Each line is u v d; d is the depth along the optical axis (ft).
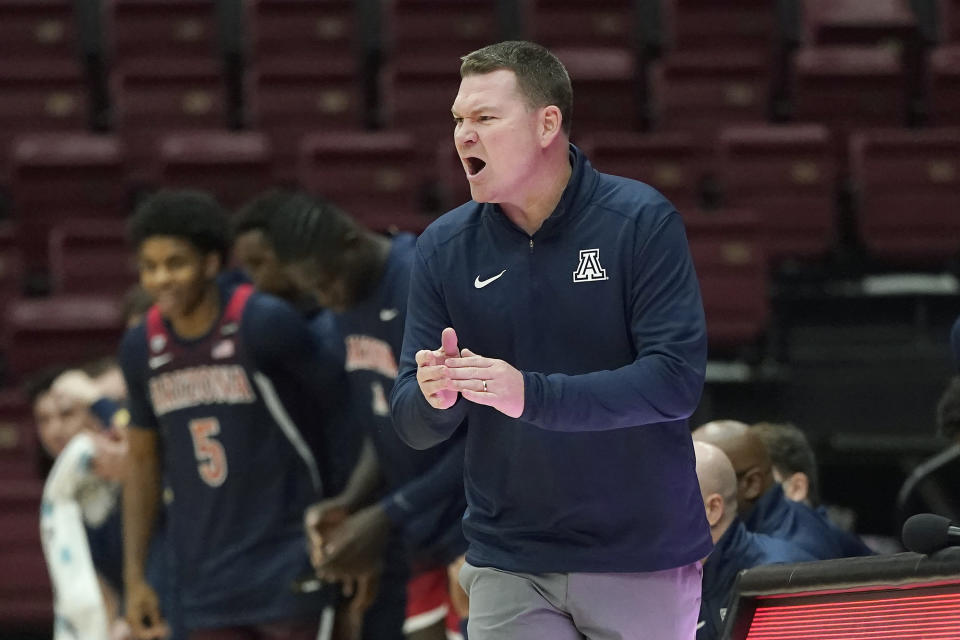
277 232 39.68
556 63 25.05
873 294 90.27
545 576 25.61
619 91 104.78
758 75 103.86
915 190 91.76
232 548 41.88
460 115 24.67
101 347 84.58
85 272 89.40
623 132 104.78
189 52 114.01
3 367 91.40
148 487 44.01
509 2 123.95
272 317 40.86
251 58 114.62
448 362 23.02
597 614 25.45
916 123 108.78
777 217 92.73
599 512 25.08
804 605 22.38
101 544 53.67
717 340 83.46
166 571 48.62
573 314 24.90
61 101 108.27
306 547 41.91
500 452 25.43
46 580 67.15
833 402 84.17
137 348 42.42
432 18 112.57
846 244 98.27
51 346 84.28
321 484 43.01
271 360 41.06
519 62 24.61
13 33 113.50
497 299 25.31
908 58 111.45
